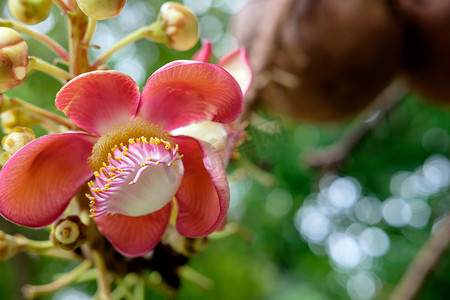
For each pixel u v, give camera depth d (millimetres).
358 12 648
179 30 389
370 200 1427
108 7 349
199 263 960
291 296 1307
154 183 345
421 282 675
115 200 346
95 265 387
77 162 368
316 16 642
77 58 372
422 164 1308
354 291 1475
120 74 348
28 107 378
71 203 381
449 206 1362
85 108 358
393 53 689
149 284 411
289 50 648
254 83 539
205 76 354
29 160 351
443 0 665
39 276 918
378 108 898
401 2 676
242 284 994
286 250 1386
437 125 1217
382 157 1308
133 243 371
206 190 367
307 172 1135
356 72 669
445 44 678
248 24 680
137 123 364
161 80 357
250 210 1302
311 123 770
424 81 742
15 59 346
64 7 368
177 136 367
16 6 380
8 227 782
